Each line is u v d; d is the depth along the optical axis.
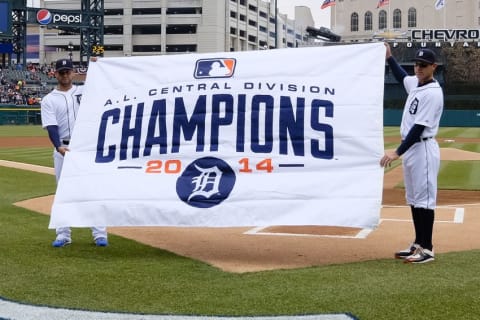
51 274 5.37
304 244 6.95
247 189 6.05
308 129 6.07
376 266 5.70
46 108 6.81
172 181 6.24
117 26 93.06
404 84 6.21
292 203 5.92
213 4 90.38
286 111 6.15
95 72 6.80
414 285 4.95
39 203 10.12
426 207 5.87
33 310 4.37
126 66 6.75
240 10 97.44
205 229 7.96
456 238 7.27
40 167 16.91
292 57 6.32
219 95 6.34
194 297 4.67
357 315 4.22
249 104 6.25
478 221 8.61
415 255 5.89
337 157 5.97
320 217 5.80
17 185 12.73
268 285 5.02
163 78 6.57
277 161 6.07
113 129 6.54
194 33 92.06
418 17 102.75
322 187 5.91
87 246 6.73
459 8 101.31
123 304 4.51
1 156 20.67
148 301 4.58
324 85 6.15
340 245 6.89
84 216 6.28
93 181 6.39
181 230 7.89
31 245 6.69
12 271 5.48
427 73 5.79
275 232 7.76
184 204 6.12
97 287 4.96
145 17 92.06
